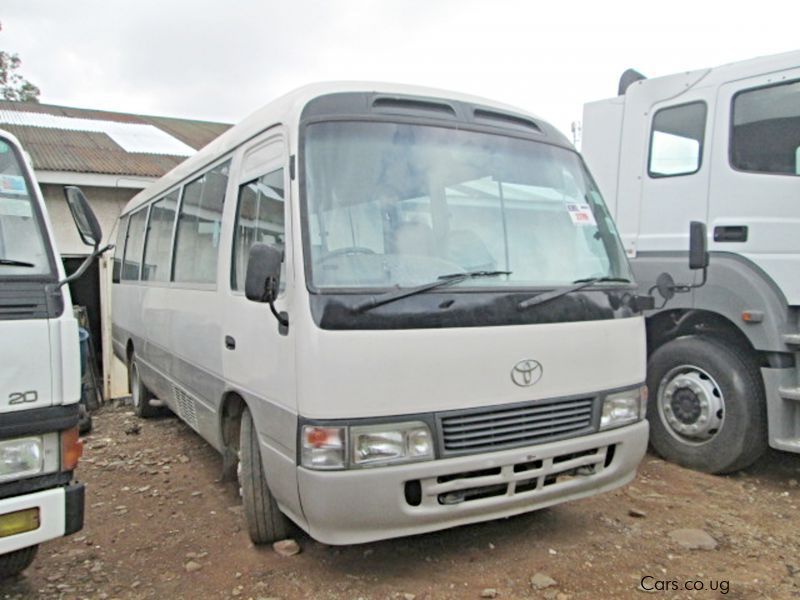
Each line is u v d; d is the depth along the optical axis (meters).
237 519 4.61
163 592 3.60
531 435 3.59
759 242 4.99
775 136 4.95
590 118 6.32
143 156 13.16
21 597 3.57
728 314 5.12
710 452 5.23
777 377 4.88
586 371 3.81
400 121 3.89
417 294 3.37
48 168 10.66
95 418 8.25
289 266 3.44
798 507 4.66
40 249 3.29
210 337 4.71
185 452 6.47
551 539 4.12
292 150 3.59
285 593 3.52
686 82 5.52
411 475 3.26
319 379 3.18
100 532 4.46
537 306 3.66
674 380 5.47
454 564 3.80
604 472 3.90
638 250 5.84
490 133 4.16
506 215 3.98
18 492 3.02
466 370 3.41
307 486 3.21
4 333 2.99
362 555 3.93
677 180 5.55
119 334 8.70
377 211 3.60
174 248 5.92
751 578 3.64
